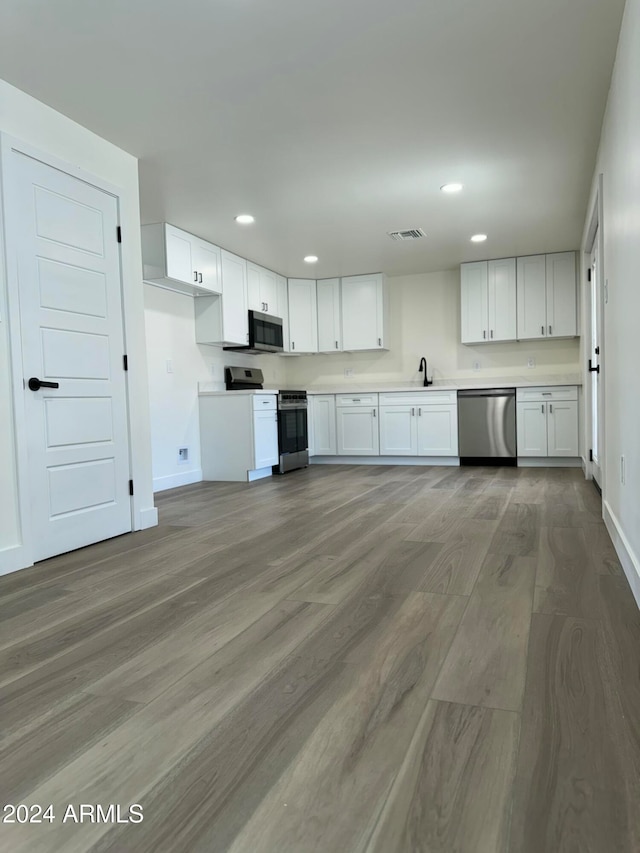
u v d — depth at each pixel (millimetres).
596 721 1221
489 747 1143
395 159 3383
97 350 3000
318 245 5145
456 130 3051
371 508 3727
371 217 4398
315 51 2346
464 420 5883
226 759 1134
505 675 1438
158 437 4867
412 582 2191
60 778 1093
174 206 4082
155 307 4832
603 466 3250
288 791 1032
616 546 2506
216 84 2568
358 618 1851
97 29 2170
